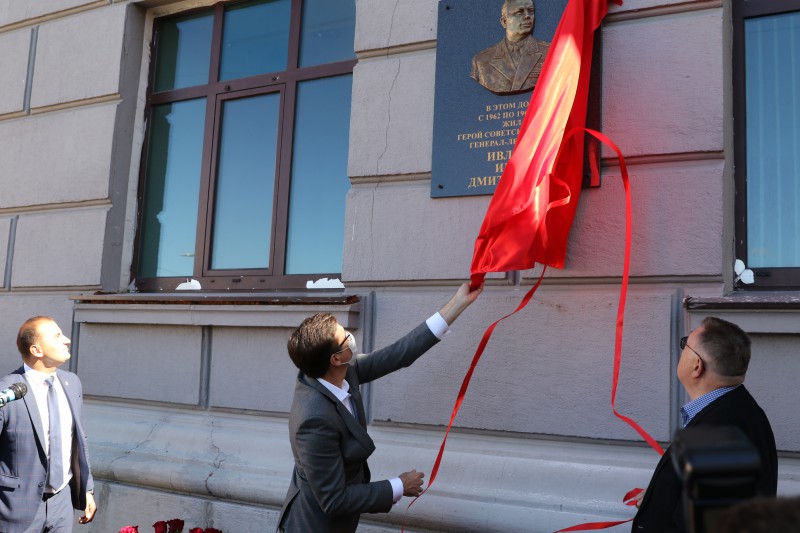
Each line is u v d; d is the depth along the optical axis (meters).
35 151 5.16
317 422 2.52
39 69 5.25
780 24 3.46
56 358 3.45
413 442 3.63
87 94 5.03
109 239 4.82
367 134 3.96
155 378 4.43
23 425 3.32
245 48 4.90
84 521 3.58
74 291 4.89
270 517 3.83
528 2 3.56
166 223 4.98
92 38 5.08
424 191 3.76
